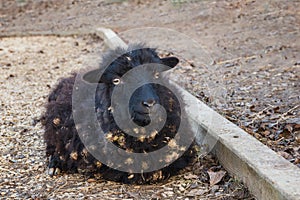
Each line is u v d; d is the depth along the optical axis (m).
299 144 9.34
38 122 12.22
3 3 32.78
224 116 10.89
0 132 11.66
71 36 24.39
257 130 10.09
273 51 16.36
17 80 16.55
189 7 25.47
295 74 13.62
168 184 8.58
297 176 7.17
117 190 8.43
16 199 8.33
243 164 8.05
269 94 12.22
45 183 8.93
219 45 18.16
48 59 19.47
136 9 28.08
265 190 7.31
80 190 8.51
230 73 14.59
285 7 21.86
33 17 29.61
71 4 31.28
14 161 9.95
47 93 14.86
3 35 25.23
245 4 23.48
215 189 8.24
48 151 9.69
